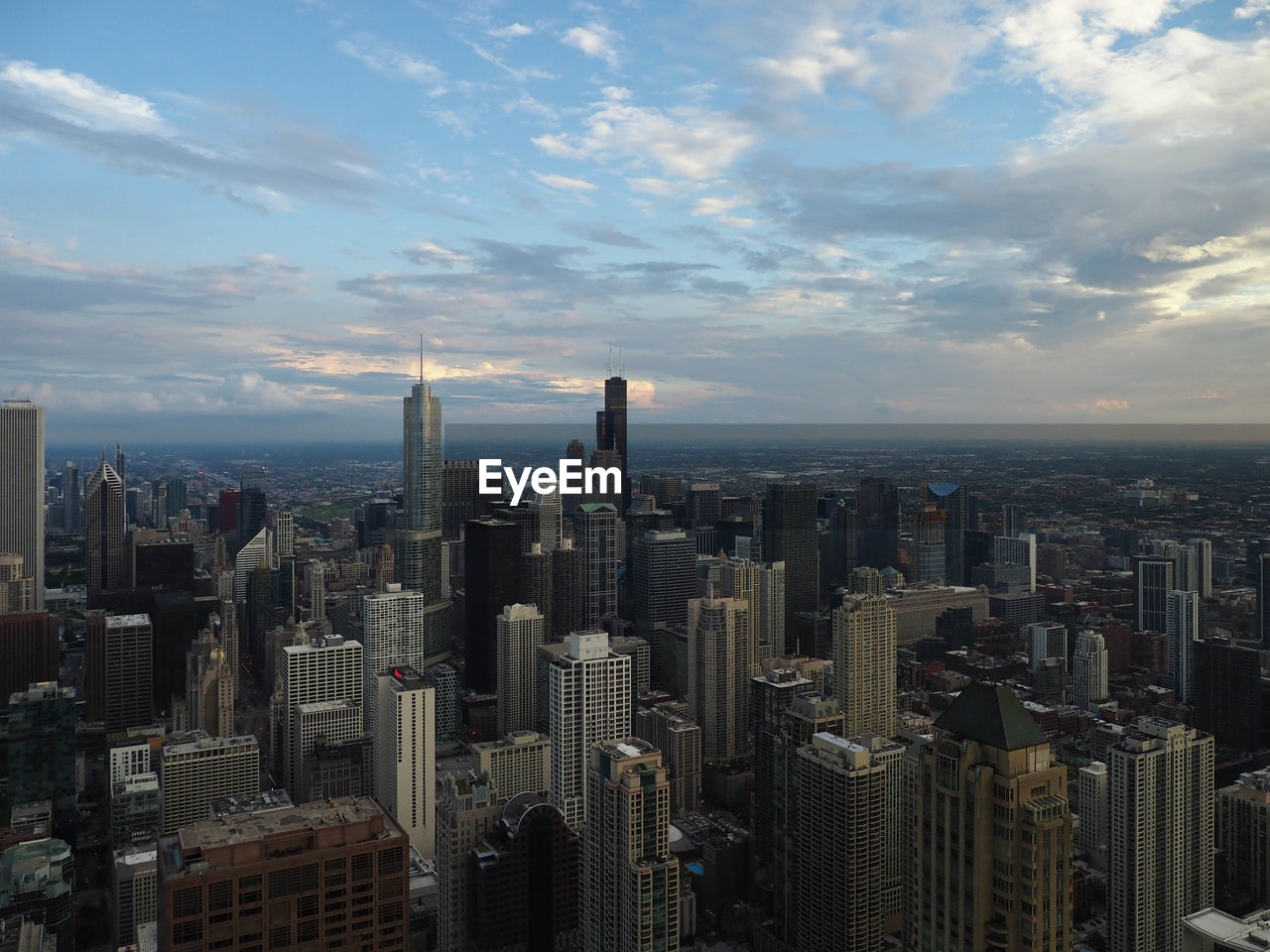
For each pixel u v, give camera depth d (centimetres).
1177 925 13588
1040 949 6844
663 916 12319
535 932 15612
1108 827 13738
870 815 15475
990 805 7144
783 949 17088
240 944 7400
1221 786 14875
